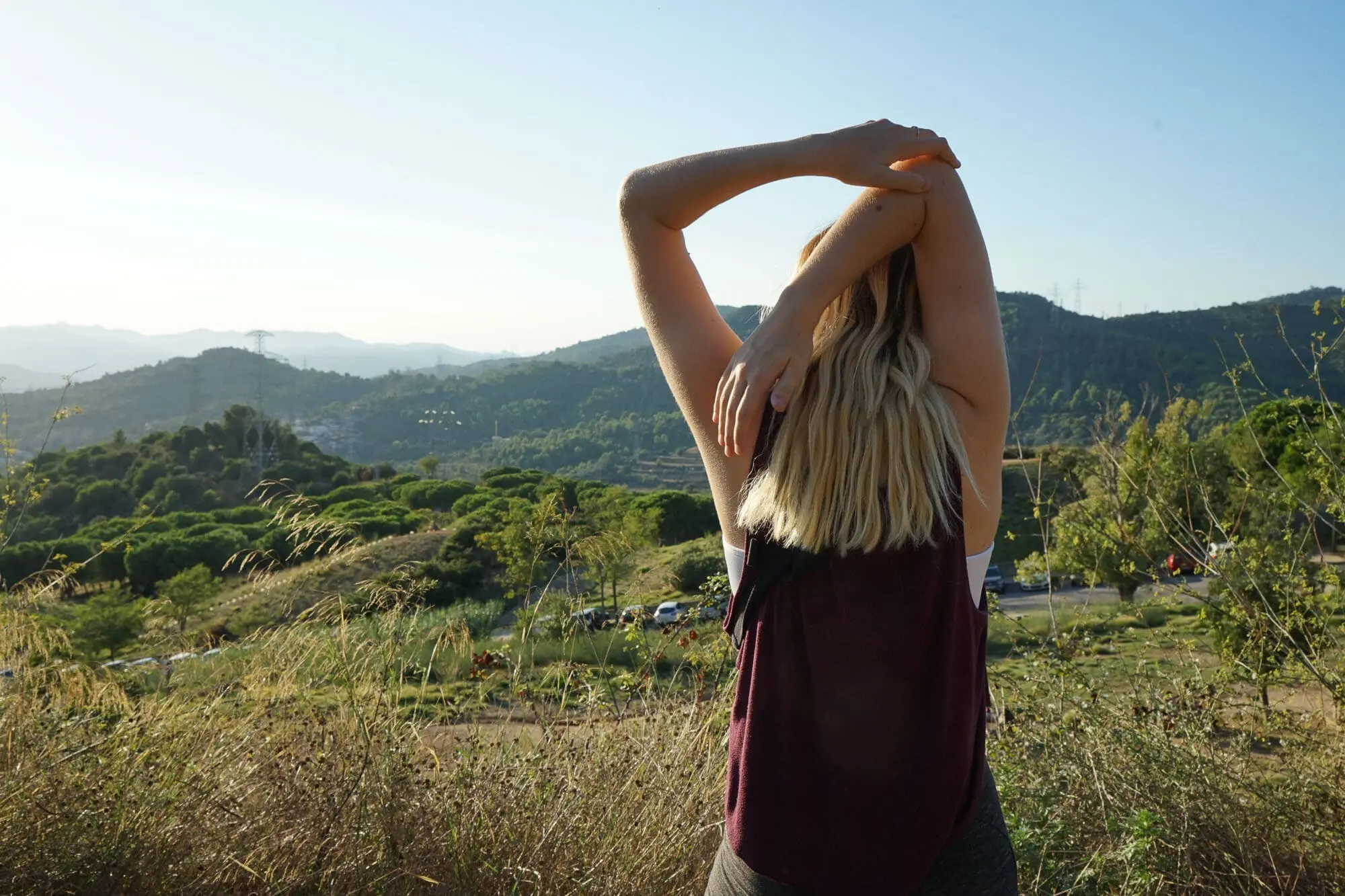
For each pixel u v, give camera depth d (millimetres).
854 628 928
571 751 2270
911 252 1028
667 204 1054
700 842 2057
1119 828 2256
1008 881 1007
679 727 2418
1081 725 2686
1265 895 2162
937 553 932
